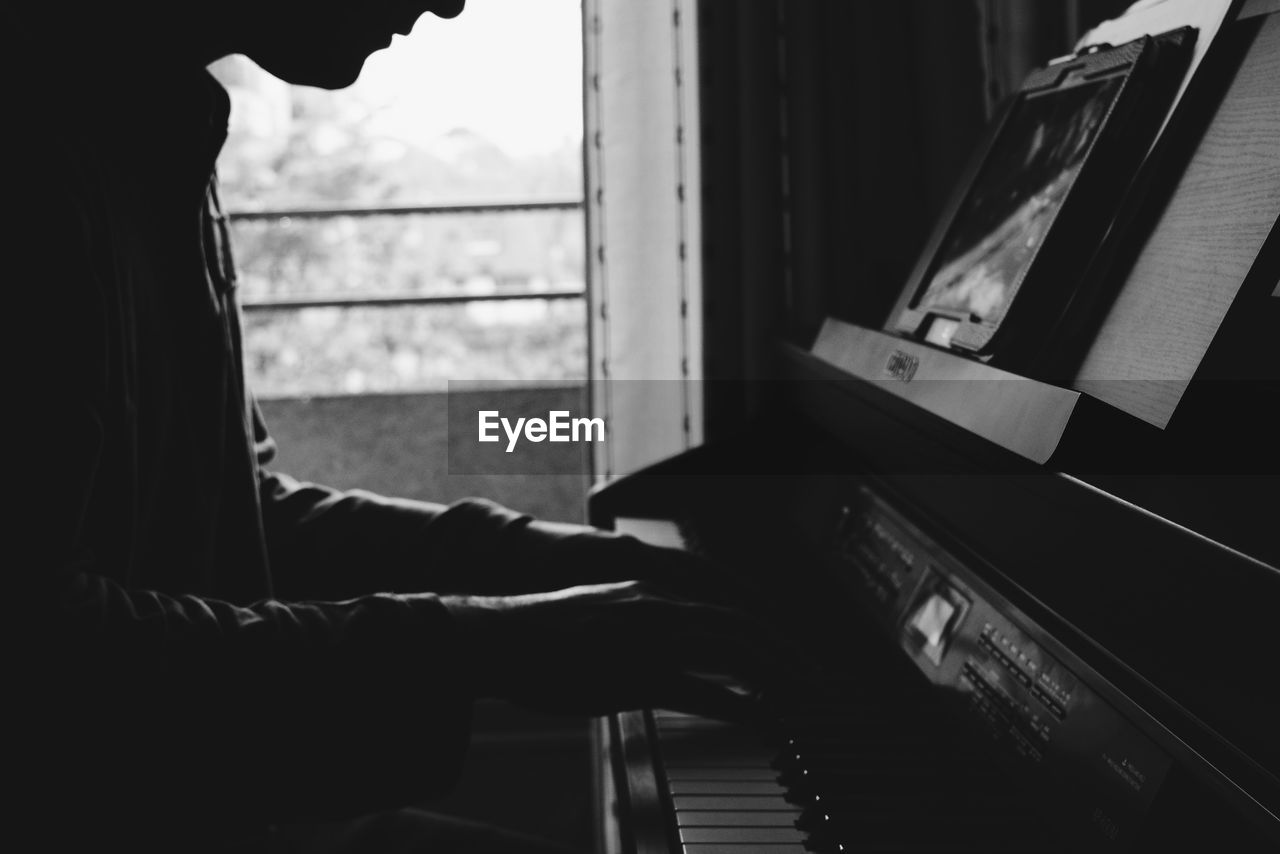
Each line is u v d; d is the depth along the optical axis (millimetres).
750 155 1726
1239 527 498
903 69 1699
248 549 938
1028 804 622
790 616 942
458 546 1051
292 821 693
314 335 4480
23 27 700
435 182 4543
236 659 649
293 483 1164
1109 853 542
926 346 895
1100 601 632
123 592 660
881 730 722
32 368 625
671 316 1782
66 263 647
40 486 621
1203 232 666
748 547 1176
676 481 1401
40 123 665
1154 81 779
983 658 721
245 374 1104
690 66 1729
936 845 598
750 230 1741
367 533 1077
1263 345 607
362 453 3234
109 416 729
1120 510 532
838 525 1096
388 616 694
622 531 1280
